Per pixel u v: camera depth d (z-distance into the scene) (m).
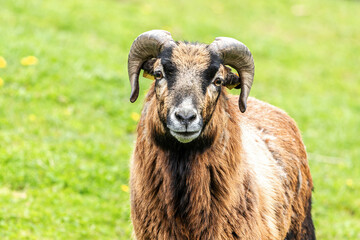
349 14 55.88
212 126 10.63
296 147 14.14
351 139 27.25
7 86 24.09
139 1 46.06
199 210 10.71
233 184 10.88
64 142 20.73
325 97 34.34
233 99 12.66
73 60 28.22
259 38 43.66
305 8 54.97
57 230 15.62
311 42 46.78
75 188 18.09
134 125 23.67
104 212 17.30
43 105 23.42
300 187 14.00
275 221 11.98
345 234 18.34
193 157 10.66
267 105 14.46
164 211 10.86
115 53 32.31
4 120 21.42
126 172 19.59
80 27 35.97
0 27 30.58
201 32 41.22
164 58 10.59
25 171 18.12
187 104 9.97
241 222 10.94
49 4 38.12
